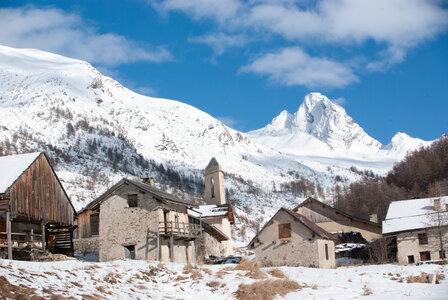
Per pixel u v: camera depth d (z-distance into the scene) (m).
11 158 42.50
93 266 32.50
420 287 33.47
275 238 57.62
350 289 33.00
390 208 67.62
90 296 25.30
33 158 41.94
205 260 60.66
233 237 142.25
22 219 41.66
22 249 40.16
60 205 44.81
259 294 29.80
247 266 39.75
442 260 55.41
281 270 42.47
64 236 49.31
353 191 163.50
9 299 21.89
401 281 37.50
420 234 60.88
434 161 146.25
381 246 61.41
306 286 34.25
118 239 50.41
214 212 75.38
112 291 27.50
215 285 31.86
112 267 33.16
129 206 50.91
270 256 57.50
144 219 50.00
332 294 31.02
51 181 43.91
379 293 31.09
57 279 27.16
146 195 50.47
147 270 33.72
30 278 25.80
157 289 29.95
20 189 39.69
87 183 189.38
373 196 136.50
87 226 59.59
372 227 74.31
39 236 43.78
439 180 136.25
